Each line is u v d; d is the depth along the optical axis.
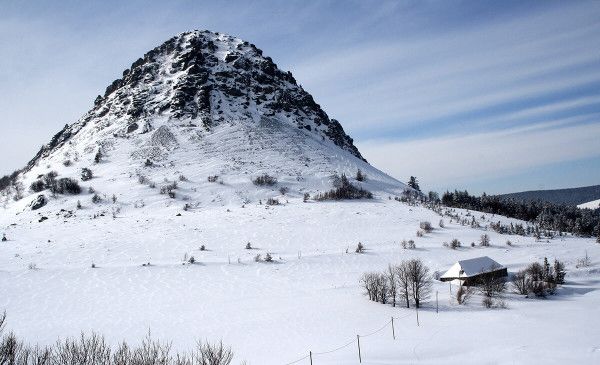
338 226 109.88
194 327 49.88
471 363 34.38
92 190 139.38
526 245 100.31
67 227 108.12
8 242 95.06
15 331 48.22
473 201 165.75
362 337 44.28
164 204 129.75
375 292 61.47
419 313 55.09
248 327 49.28
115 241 93.38
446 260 86.12
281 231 104.38
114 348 41.69
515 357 35.38
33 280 69.06
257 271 76.88
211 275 74.25
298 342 43.22
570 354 35.78
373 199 147.00
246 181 153.62
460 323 49.41
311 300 61.47
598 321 49.59
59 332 47.97
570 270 81.75
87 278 70.88
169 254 85.56
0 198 158.62
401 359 36.31
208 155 173.75
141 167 160.25
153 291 65.75
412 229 109.88
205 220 113.12
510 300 63.66
